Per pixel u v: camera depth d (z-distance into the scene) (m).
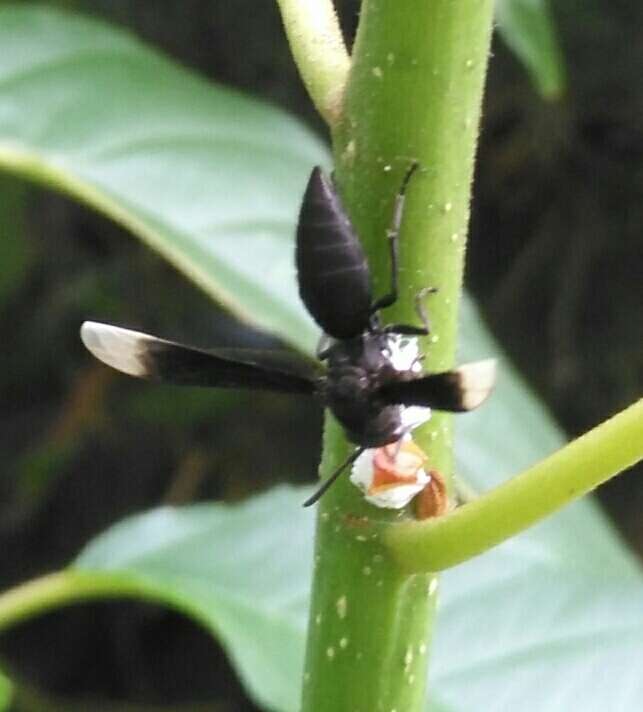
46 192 0.36
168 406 0.36
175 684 0.39
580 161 0.35
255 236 0.20
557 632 0.19
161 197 0.20
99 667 0.39
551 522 0.20
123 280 0.36
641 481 0.35
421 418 0.15
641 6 0.33
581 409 0.36
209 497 0.37
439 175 0.15
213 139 0.20
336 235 0.15
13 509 0.38
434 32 0.14
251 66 0.35
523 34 0.21
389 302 0.15
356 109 0.15
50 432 0.37
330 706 0.15
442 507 0.15
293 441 0.37
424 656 0.15
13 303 0.37
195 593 0.19
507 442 0.19
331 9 0.15
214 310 0.36
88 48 0.20
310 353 0.19
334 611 0.15
